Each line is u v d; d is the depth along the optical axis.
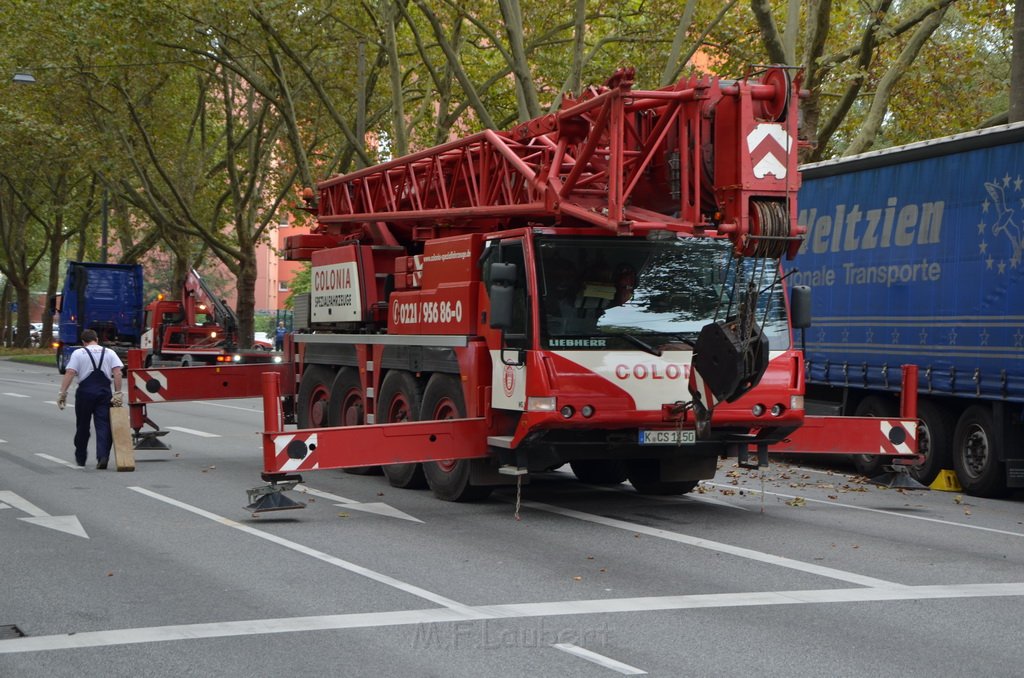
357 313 15.26
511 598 8.06
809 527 11.31
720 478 15.63
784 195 10.69
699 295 11.67
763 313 11.83
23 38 37.72
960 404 14.73
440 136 35.19
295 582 8.59
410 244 15.58
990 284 13.66
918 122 28.48
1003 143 13.57
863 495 13.99
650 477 13.62
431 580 8.67
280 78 35.25
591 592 8.27
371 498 13.20
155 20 34.91
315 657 6.56
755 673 6.27
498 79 37.19
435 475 13.09
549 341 11.21
